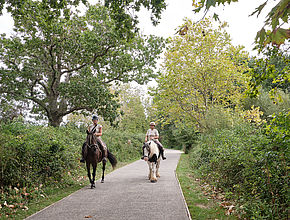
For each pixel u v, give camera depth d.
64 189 8.79
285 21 2.62
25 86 19.14
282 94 16.05
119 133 27.00
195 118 18.94
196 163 13.54
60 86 18.14
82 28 18.66
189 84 18.64
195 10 2.93
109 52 20.61
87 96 17.36
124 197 7.33
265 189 5.47
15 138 8.68
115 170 14.95
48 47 19.55
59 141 10.41
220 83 18.34
